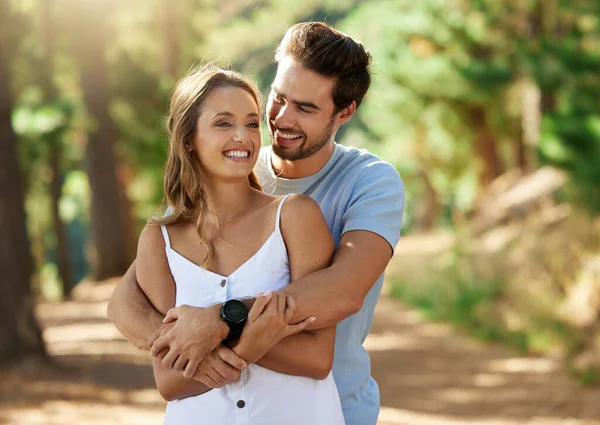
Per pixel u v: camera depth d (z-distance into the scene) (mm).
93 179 29953
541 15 23766
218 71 3230
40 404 10594
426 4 28344
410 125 35469
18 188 13203
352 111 3576
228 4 50625
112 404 10859
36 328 13172
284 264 3150
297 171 3613
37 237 41531
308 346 3084
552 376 13656
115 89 32969
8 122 13305
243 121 3162
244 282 3113
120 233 30266
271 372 3096
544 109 23141
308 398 3133
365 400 3615
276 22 50438
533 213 24953
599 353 13672
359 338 3590
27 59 28000
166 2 34219
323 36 3453
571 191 17500
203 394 3125
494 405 12055
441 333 19406
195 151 3209
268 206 3199
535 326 16953
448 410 11906
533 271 19438
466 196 38438
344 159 3623
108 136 29906
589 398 11750
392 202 3414
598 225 18531
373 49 34000
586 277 17062
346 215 3438
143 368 13922
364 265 3184
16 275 13031
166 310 3242
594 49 17766
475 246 25016
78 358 14461
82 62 29359
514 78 26547
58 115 26203
